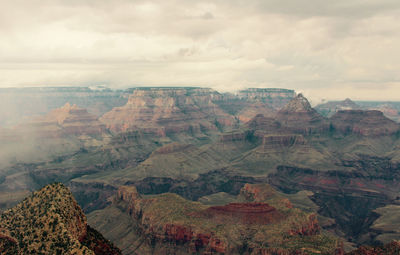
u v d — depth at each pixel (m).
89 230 135.00
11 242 118.31
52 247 112.69
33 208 126.31
